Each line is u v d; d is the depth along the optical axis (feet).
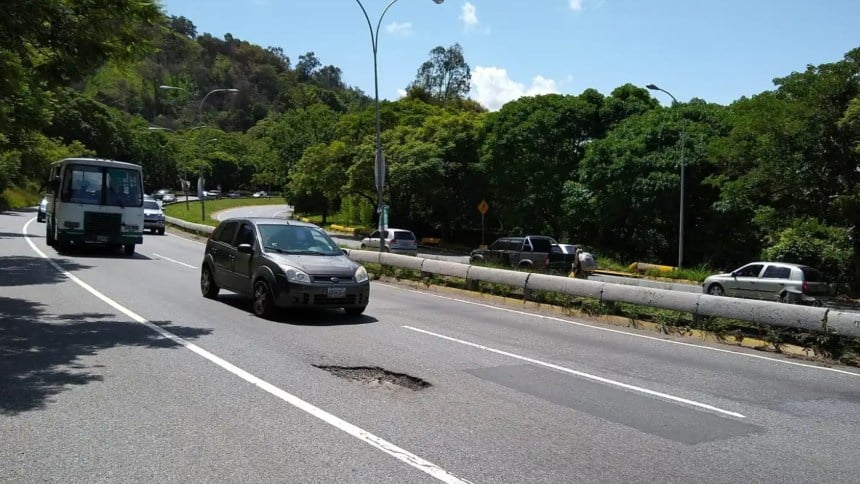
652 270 100.27
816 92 88.17
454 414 20.07
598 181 115.85
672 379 25.96
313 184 212.64
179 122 525.34
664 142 111.04
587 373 26.37
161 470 15.01
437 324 37.37
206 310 38.42
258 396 21.18
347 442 17.19
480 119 169.68
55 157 199.41
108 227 72.69
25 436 17.06
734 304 34.81
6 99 40.93
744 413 21.50
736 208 100.63
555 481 15.08
